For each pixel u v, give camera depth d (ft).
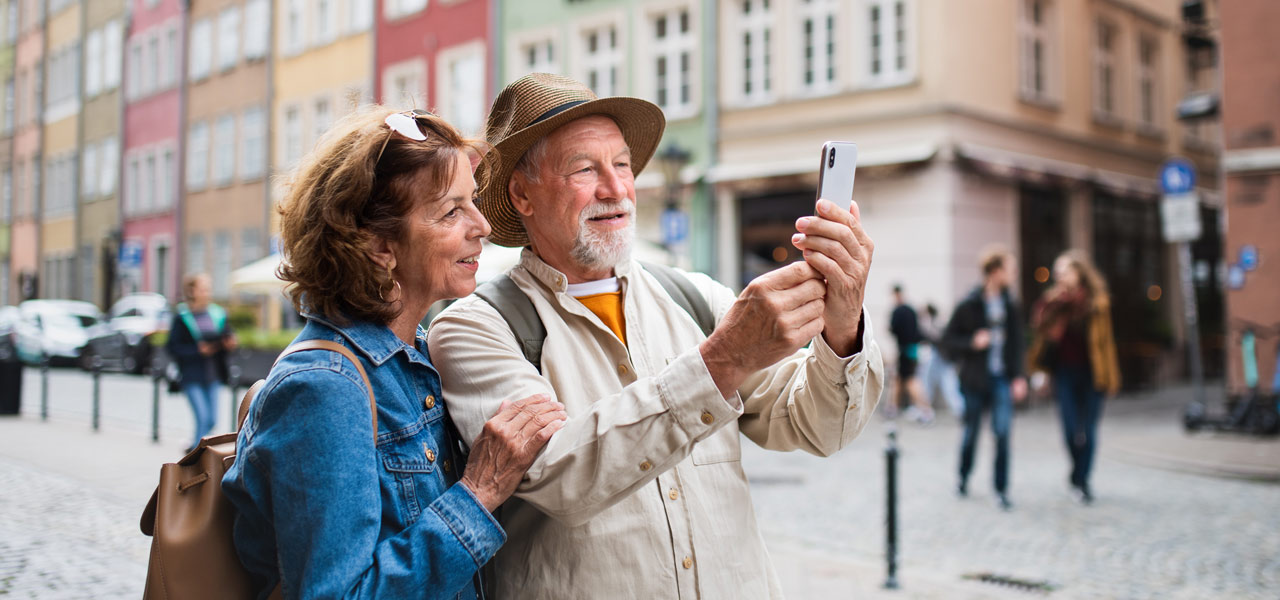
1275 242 35.60
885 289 46.32
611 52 58.39
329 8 78.23
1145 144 61.16
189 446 29.17
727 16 52.60
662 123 6.12
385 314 4.67
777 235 50.90
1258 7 36.19
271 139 82.79
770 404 5.58
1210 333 66.23
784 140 50.29
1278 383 34.47
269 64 83.20
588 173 5.67
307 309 4.66
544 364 5.39
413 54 70.23
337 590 3.95
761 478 25.81
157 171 97.66
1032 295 49.88
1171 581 15.85
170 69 96.89
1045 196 51.57
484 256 32.68
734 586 5.32
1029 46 51.16
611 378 5.52
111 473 24.72
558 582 5.08
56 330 70.54
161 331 63.52
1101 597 14.89
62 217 114.21
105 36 107.24
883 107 46.60
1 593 13.89
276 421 4.19
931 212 44.80
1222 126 37.04
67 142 114.01
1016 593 14.97
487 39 64.85
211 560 4.53
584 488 4.50
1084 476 22.74
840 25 48.08
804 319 4.41
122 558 16.06
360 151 4.54
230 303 84.89
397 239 4.74
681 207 54.54
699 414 4.48
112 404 44.37
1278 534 19.30
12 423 36.19
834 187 4.57
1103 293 22.81
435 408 4.96
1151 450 30.09
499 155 5.48
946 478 26.02
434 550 4.26
